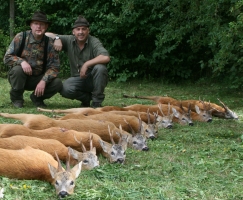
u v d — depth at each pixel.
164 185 5.27
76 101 11.92
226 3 11.62
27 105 10.91
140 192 4.92
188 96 13.56
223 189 5.24
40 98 10.80
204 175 5.74
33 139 5.98
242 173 5.90
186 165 6.22
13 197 4.54
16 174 5.00
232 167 6.16
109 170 5.79
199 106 10.90
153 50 16.31
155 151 7.05
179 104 10.98
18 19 17.83
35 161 5.15
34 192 4.71
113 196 4.74
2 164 4.99
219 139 7.92
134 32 16.34
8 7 18.72
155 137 8.03
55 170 4.95
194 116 10.15
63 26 17.12
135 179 5.49
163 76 16.77
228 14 11.80
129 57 16.75
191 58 16.22
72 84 10.77
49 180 5.09
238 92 14.10
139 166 6.08
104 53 10.63
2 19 18.72
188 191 5.07
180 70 16.34
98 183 5.19
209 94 13.95
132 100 12.22
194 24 13.10
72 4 16.39
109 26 15.69
